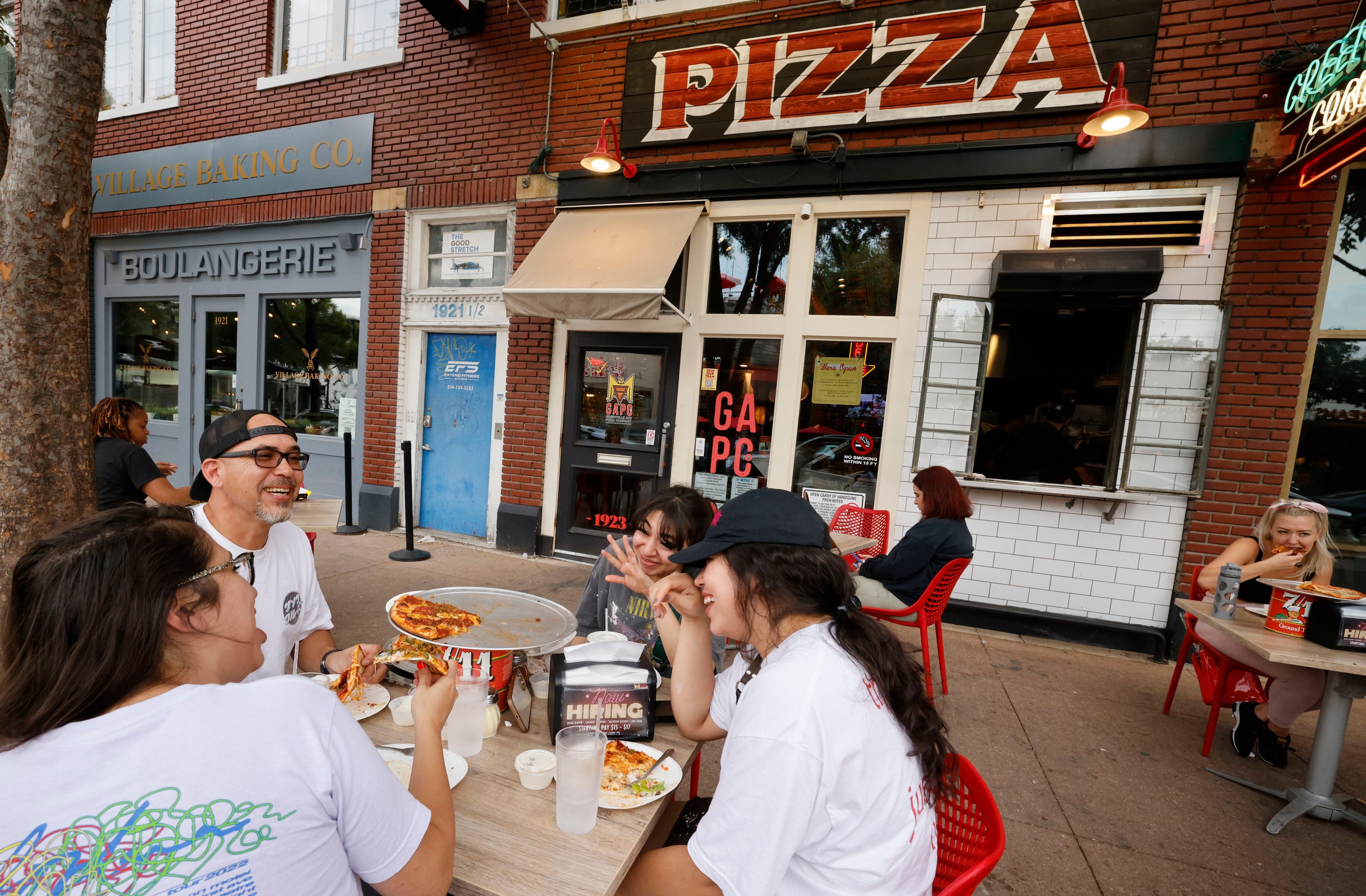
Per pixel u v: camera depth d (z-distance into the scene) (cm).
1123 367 417
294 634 189
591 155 451
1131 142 401
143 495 322
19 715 78
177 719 79
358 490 643
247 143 657
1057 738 306
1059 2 409
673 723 161
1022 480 465
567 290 456
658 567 210
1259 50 378
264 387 684
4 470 257
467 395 606
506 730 154
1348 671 222
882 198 462
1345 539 390
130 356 772
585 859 110
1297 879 218
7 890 69
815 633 114
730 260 513
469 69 568
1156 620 416
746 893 92
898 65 445
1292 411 382
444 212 593
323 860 83
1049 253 404
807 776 94
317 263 636
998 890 208
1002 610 443
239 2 649
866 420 478
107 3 271
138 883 71
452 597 183
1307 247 374
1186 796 263
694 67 497
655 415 535
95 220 748
